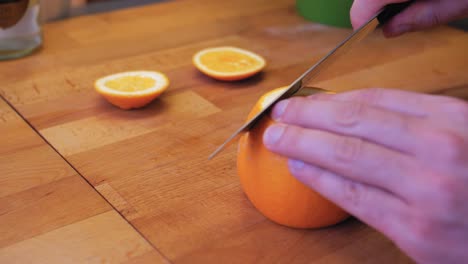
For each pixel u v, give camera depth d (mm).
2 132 494
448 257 327
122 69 604
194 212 422
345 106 348
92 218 412
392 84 592
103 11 741
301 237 406
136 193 437
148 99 527
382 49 663
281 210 402
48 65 603
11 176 446
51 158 468
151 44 659
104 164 464
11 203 421
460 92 581
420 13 523
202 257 388
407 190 324
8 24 591
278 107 384
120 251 389
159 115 531
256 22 728
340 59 638
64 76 585
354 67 623
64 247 390
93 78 584
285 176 391
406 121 334
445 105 342
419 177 320
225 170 464
